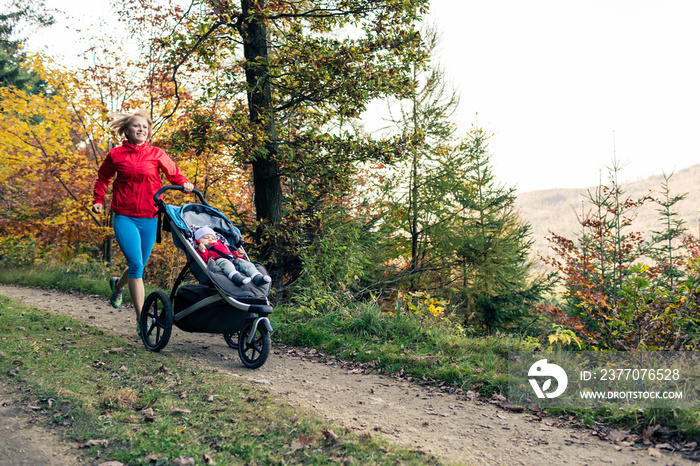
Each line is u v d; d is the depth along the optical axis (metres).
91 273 12.02
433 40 14.55
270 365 5.12
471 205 15.27
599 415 3.83
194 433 3.04
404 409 4.02
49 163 12.16
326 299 7.81
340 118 10.95
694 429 3.26
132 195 5.05
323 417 3.58
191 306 4.83
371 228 12.97
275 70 9.48
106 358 4.52
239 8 9.51
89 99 12.37
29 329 5.47
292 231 9.62
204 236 4.98
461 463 2.94
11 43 23.28
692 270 6.11
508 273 14.70
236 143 9.38
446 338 5.95
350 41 9.48
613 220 8.34
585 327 6.34
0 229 12.58
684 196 12.01
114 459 2.67
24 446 2.77
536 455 3.14
